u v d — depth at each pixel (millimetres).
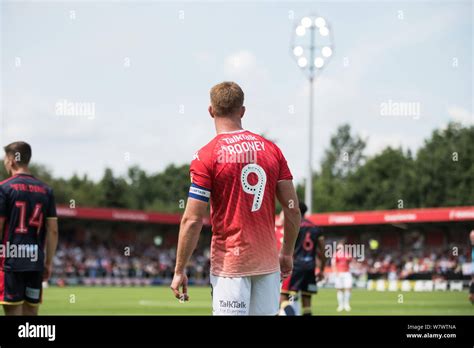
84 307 17625
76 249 48406
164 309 17141
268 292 5059
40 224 7316
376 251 50062
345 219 45656
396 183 64562
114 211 48625
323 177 88375
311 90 29391
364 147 102438
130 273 44719
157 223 56312
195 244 5059
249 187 5047
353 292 32406
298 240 12281
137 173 83062
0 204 7090
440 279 36875
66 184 72875
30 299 7297
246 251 5008
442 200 58094
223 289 5016
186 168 83688
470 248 46344
